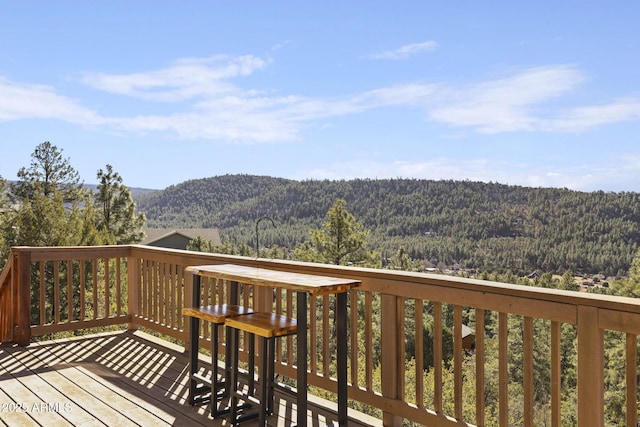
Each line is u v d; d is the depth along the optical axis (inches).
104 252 204.5
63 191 937.5
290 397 135.5
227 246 1807.3
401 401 111.6
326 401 131.8
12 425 115.1
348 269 121.3
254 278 112.9
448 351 564.7
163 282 195.0
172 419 119.4
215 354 120.0
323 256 785.6
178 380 148.1
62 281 561.3
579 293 83.6
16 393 136.7
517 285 93.0
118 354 176.2
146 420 118.6
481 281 98.3
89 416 120.9
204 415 122.1
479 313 97.5
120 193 1039.6
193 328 129.3
